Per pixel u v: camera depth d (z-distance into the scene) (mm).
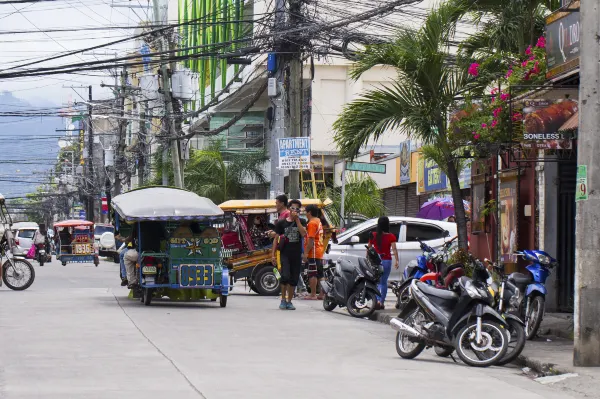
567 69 14688
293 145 28906
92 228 58750
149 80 54062
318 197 38594
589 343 12539
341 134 19953
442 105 19781
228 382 10875
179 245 21953
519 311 15812
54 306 21562
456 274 14500
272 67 33688
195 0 66000
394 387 10883
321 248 25547
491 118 18047
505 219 21125
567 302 19125
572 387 11383
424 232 26938
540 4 20688
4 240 28594
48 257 65125
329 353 14023
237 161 53094
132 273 22672
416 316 14805
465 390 10883
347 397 10070
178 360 12641
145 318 18703
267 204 27422
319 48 32406
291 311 21422
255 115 60094
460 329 13344
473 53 21703
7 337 15133
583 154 12641
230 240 27500
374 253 20906
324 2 37531
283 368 12195
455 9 20219
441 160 21188
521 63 18031
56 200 144000
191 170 51750
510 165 21031
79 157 119688
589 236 12555
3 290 28219
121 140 71812
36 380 10812
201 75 65062
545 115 15328
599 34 12594
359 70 20281
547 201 19172
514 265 20438
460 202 20250
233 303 23688
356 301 20547
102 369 11711
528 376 12656
